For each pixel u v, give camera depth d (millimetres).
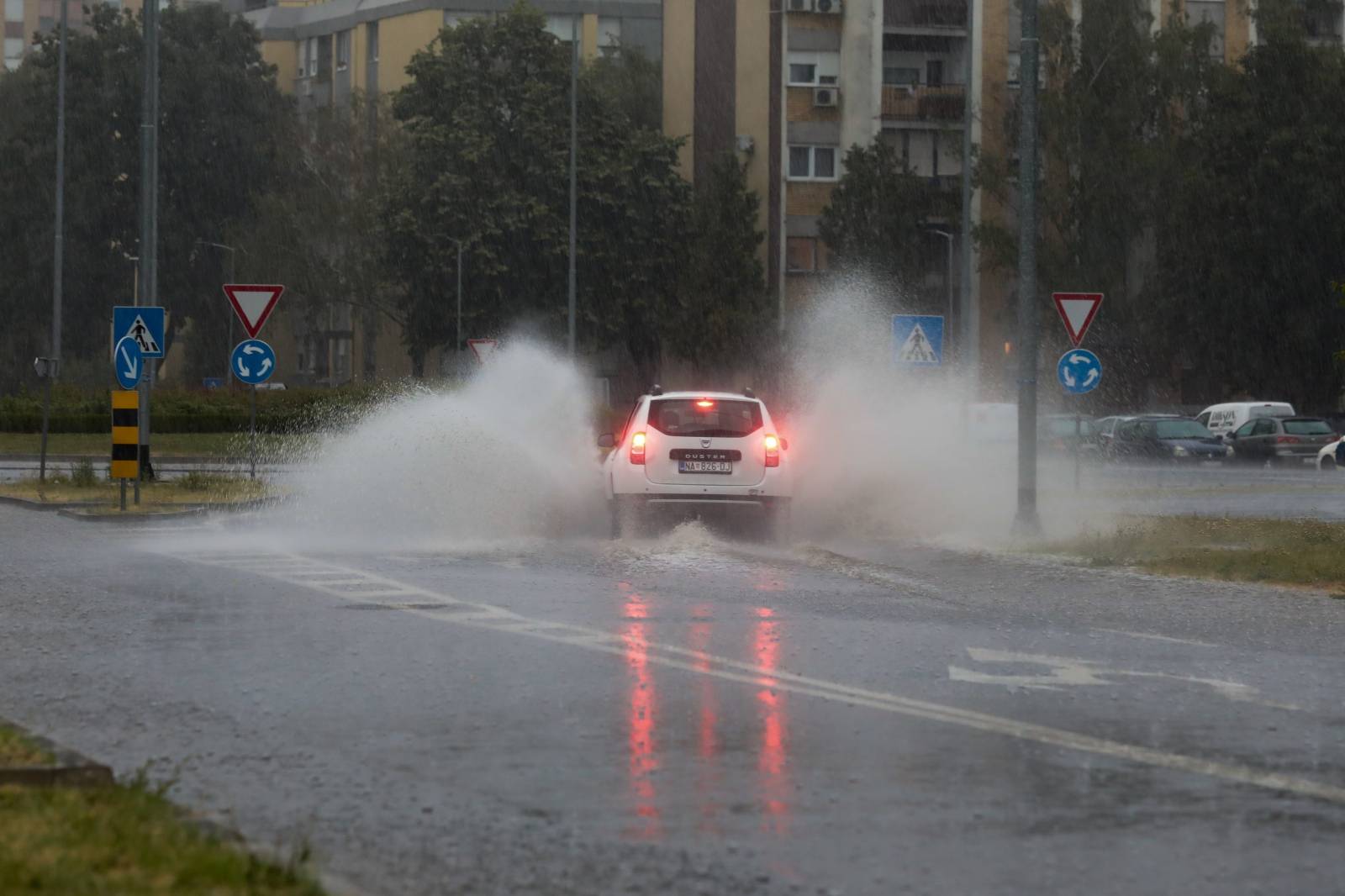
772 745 19297
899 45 171875
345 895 12945
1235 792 17109
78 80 191125
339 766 18031
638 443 47250
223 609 31859
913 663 25547
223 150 194500
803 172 169875
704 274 159375
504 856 14438
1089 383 60250
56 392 124750
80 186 189000
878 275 157375
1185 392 168250
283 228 185500
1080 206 156250
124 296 193750
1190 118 156625
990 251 158750
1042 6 159000
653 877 13852
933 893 13453
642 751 18891
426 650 26500
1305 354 147250
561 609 31812
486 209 161250
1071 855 14625
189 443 111562
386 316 199250
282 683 23281
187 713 21078
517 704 21719
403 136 187000
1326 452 117812
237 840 14062
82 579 37156
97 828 13797
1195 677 24641
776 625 29844
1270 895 13500
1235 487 84875
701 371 159875
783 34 169000
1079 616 32281
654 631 28750
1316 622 31719
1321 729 20641
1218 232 148625
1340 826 15734
